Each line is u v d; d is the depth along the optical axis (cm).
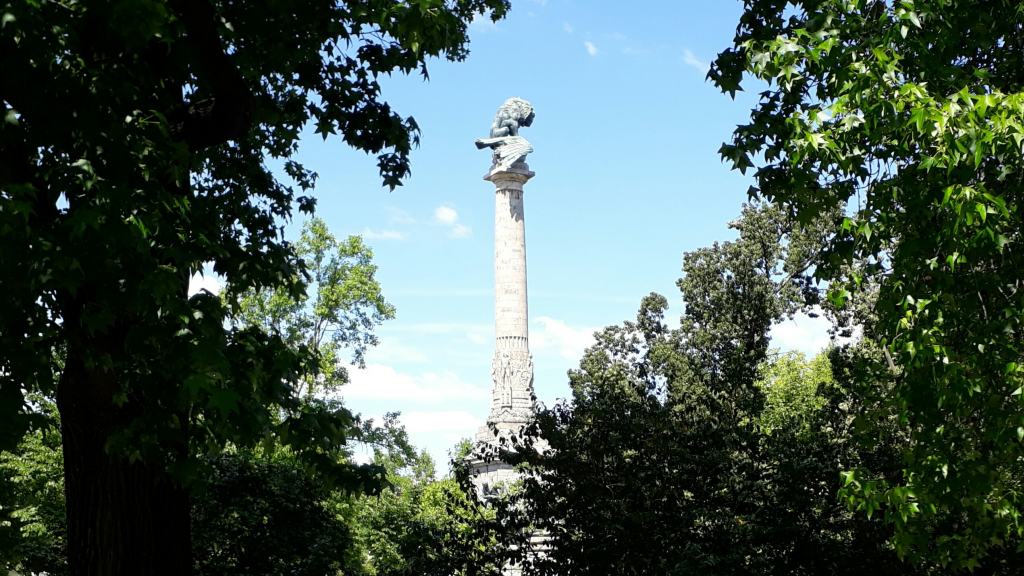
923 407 1348
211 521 2783
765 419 5678
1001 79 1460
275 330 1388
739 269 5722
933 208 1335
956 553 1416
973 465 1303
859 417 1593
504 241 6969
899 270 1379
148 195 1093
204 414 1262
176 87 1480
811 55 1347
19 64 1020
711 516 1877
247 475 2839
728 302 5791
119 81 1123
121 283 1074
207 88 1570
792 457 1973
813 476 1895
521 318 6856
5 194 1036
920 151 1350
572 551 1950
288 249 1788
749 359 2355
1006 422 1260
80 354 1198
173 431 1182
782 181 1595
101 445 1302
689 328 6069
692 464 1998
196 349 1102
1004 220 1266
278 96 1978
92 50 1162
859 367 1614
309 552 2884
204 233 1305
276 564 2852
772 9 1584
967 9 1344
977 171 1380
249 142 1936
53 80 1046
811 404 6109
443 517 5056
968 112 1195
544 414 2100
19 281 1002
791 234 5509
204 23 1309
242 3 1508
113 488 1309
